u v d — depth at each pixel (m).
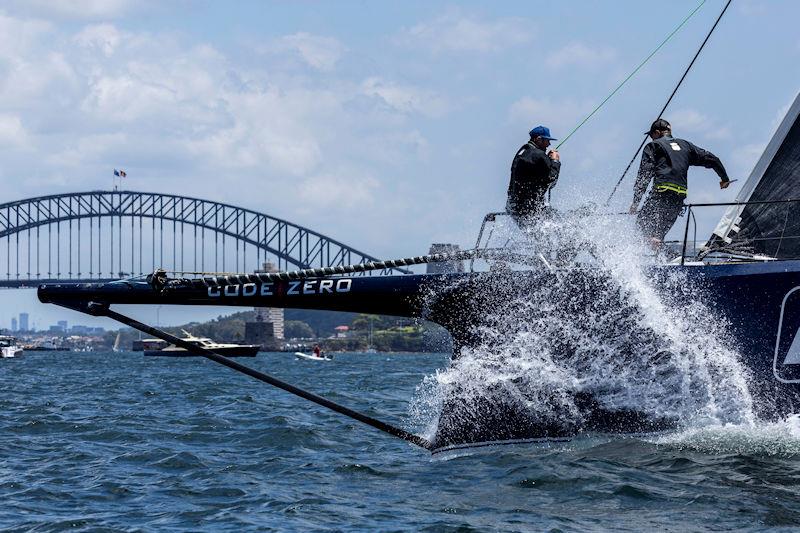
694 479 11.88
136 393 36.09
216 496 12.86
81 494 13.18
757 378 13.17
